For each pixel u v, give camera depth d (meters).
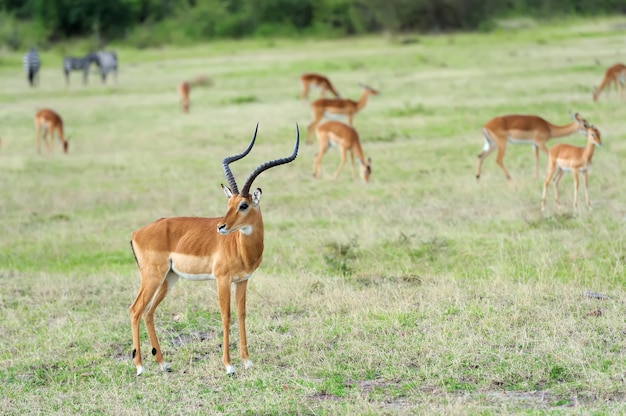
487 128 41.62
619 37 114.94
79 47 146.25
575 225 32.38
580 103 61.78
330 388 18.67
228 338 20.03
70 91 92.12
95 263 31.77
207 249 19.94
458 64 94.00
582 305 23.09
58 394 19.30
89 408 18.33
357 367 19.80
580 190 38.47
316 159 44.97
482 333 21.38
